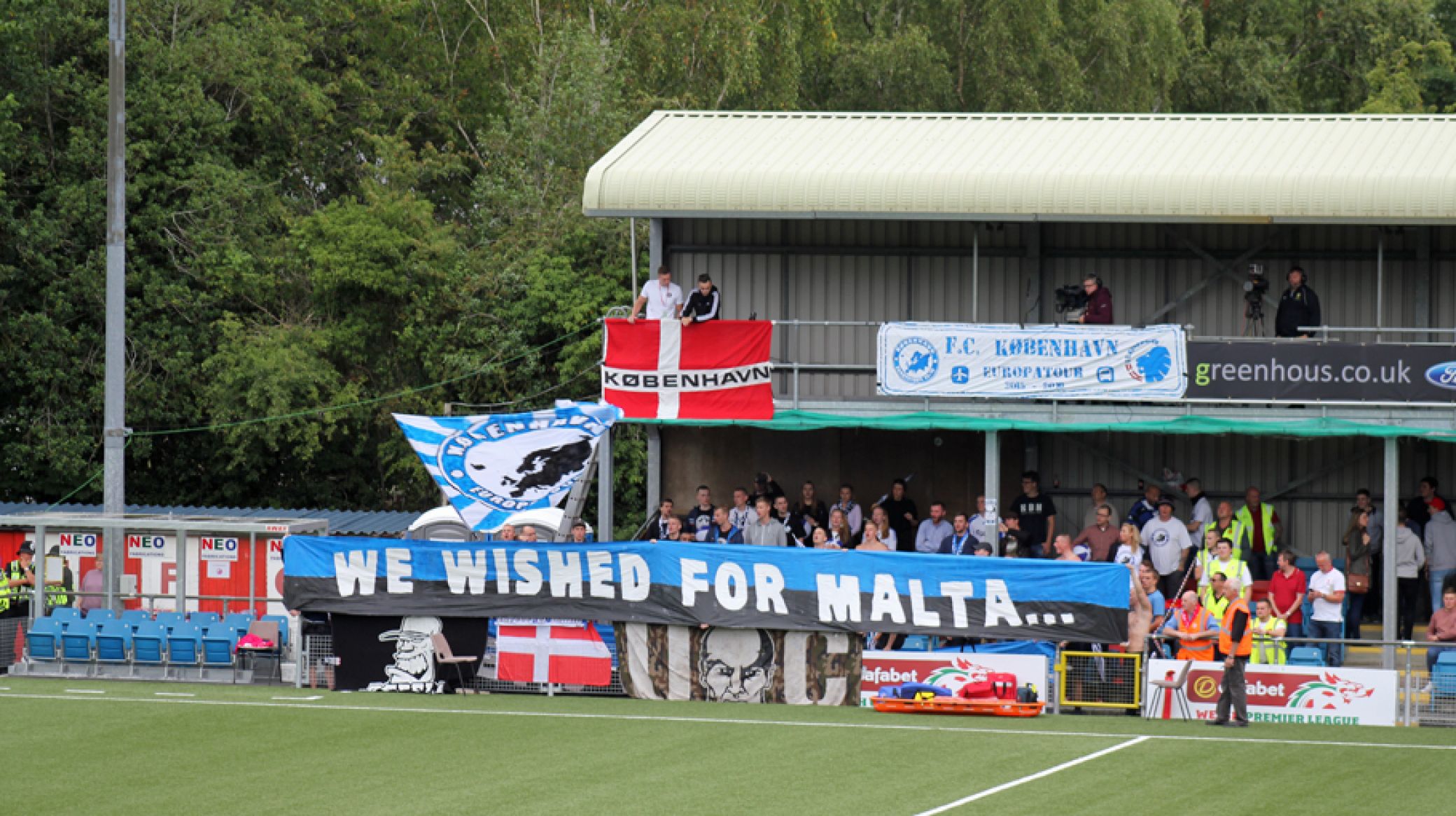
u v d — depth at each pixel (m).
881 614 45.03
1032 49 102.19
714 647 45.84
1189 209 52.88
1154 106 112.50
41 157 80.94
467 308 79.69
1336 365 51.09
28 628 50.69
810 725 41.38
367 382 83.12
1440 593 52.00
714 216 55.38
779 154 57.44
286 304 83.62
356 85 93.69
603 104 85.69
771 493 56.31
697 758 36.78
